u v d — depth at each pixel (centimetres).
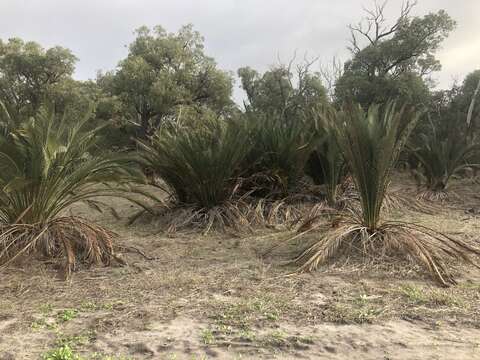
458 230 652
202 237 654
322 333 318
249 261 510
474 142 1280
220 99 3259
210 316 353
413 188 1159
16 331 332
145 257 537
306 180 901
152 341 310
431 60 2839
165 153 751
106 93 2906
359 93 2667
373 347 295
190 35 3216
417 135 1532
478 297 382
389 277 438
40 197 527
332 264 476
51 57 2719
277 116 938
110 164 570
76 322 348
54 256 516
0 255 479
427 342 301
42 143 505
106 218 873
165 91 2825
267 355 288
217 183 743
